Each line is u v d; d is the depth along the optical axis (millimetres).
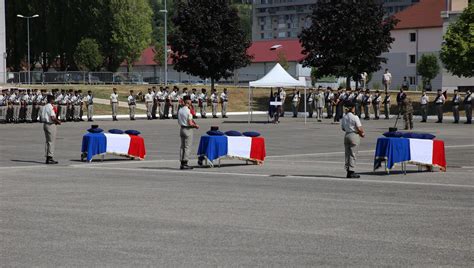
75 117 55875
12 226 12766
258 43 120750
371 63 71000
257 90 77750
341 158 28109
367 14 69812
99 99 71438
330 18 70500
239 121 55000
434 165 22453
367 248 10812
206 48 71375
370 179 20625
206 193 17391
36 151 31469
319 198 16453
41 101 55469
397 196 16828
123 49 102375
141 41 103375
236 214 14086
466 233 12047
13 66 104875
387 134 22359
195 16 70938
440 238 11594
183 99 23812
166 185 19141
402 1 181125
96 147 26766
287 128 46781
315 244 11109
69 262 9906
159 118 59500
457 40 62594
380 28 70375
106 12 101125
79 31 101312
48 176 21625
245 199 16281
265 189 18219
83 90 74562
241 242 11266
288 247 10875
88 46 97500
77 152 30844
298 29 189250
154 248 10812
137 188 18469
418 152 22219
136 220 13383
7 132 44188
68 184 19422
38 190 18062
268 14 195000
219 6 71625
